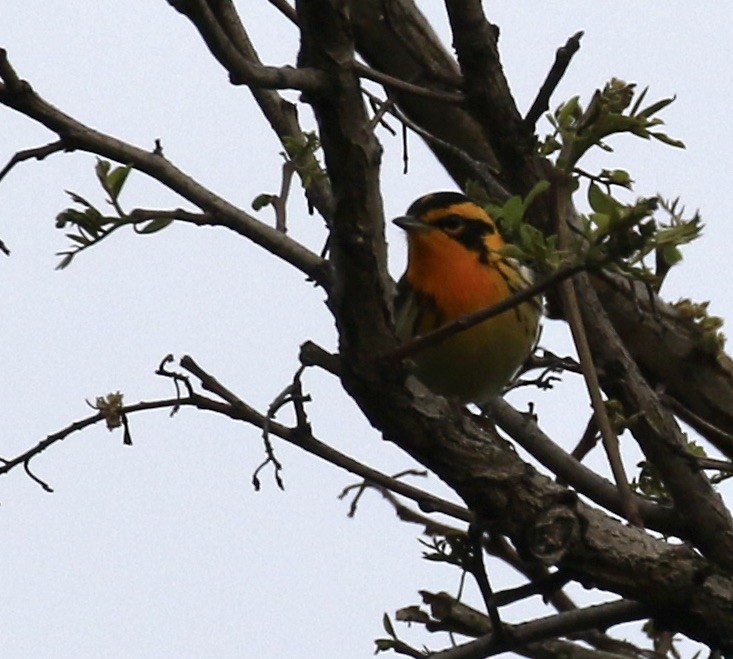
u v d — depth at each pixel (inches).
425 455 346.3
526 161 417.7
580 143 362.9
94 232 355.3
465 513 380.2
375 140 307.9
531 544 356.8
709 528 418.0
